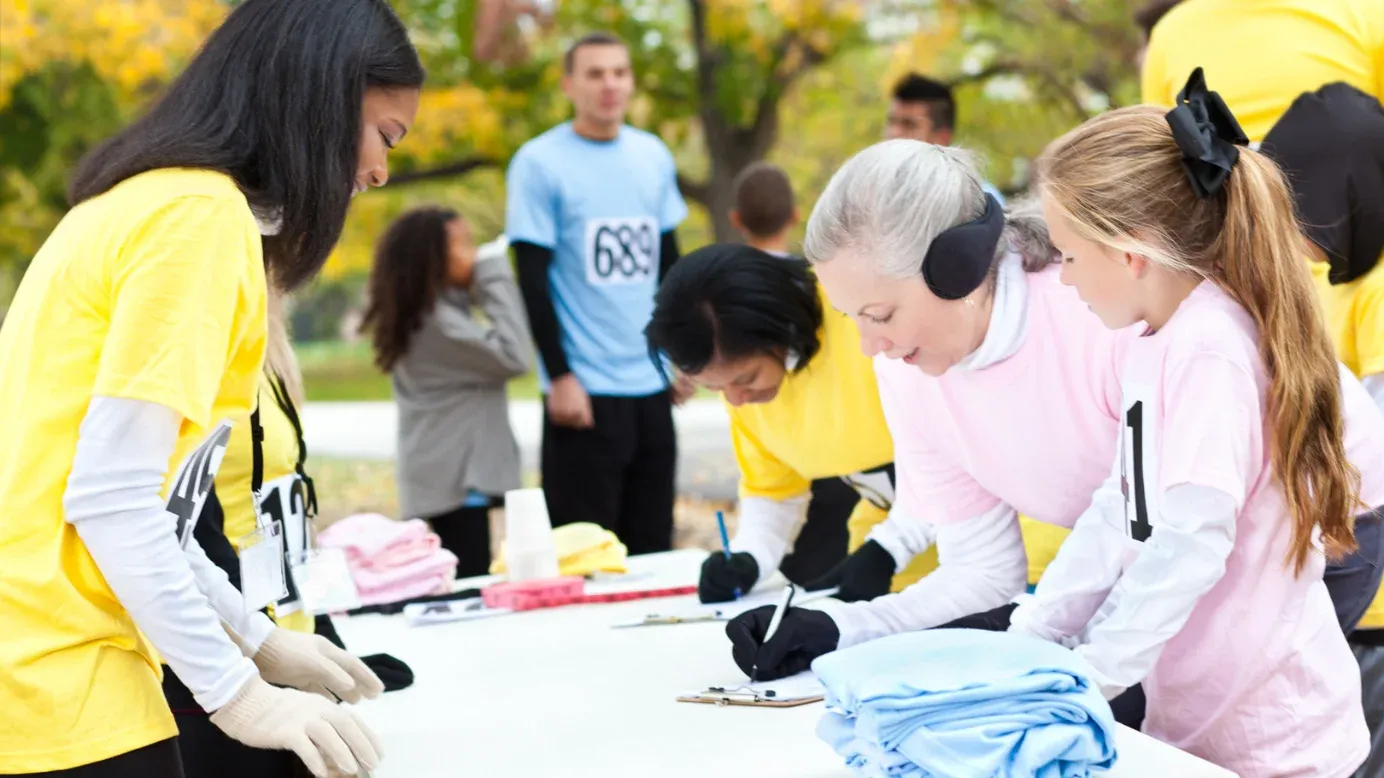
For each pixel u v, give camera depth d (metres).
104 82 8.12
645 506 4.16
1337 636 1.66
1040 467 1.85
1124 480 1.63
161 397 1.35
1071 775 1.32
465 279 4.07
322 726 1.42
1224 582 1.60
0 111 8.39
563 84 4.08
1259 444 1.53
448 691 1.91
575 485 4.03
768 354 2.17
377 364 4.05
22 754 1.37
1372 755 2.18
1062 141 1.61
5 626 1.37
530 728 1.70
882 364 1.94
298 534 2.06
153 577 1.37
